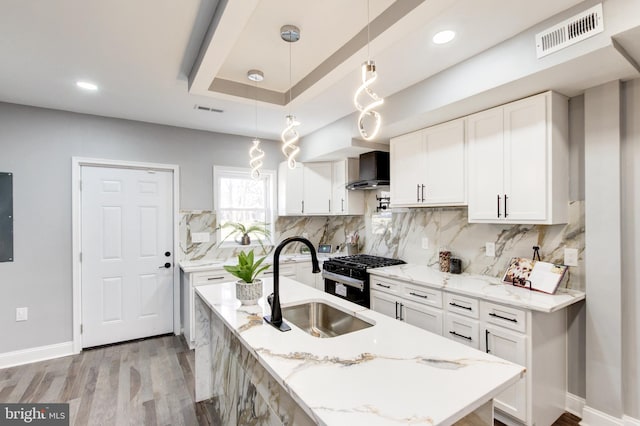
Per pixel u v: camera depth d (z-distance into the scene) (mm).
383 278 3045
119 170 3586
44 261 3170
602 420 2066
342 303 2018
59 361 3107
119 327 3570
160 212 3807
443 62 2293
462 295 2352
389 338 1450
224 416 2113
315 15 1806
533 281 2312
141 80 2576
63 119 3268
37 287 3137
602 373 2076
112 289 3537
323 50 2188
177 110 3291
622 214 2045
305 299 2102
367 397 981
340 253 4605
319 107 3229
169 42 2027
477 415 1112
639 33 1544
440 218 3230
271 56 2264
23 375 2824
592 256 2123
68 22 1812
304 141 4309
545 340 2084
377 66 2334
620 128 2033
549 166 2135
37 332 3137
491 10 1713
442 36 1957
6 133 3023
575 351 2252
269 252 4461
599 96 2078
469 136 2598
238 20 1592
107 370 2928
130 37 1968
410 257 3561
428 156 2951
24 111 3100
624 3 1536
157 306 3775
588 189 2141
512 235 2621
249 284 1990
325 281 3723
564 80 1988
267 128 3963
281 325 1615
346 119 3498
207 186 4062
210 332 2479
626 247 2037
